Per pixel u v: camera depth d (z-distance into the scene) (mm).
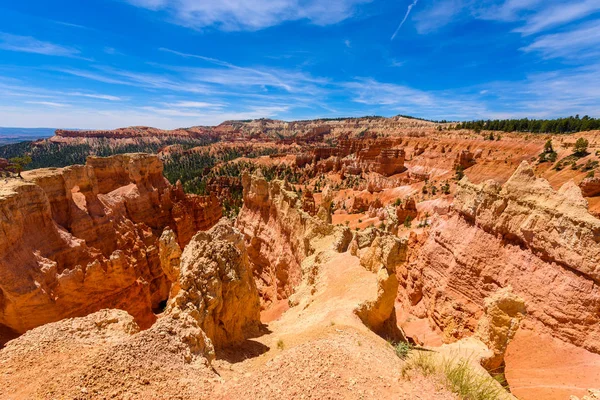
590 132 137500
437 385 11688
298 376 11992
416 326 29469
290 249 44562
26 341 14430
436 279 30094
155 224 57562
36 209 32969
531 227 23453
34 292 27859
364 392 11023
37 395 10516
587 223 20344
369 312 20250
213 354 14820
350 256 30828
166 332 13617
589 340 19594
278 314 36812
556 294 21391
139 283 40000
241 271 20531
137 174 56500
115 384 10781
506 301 16891
